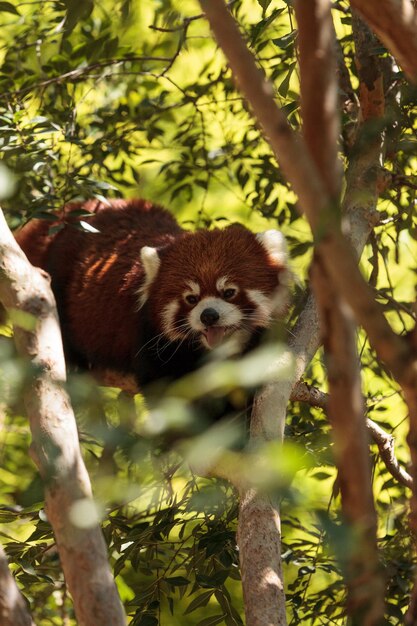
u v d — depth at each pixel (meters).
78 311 10.45
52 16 11.47
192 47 12.84
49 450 4.49
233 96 12.02
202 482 9.25
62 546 4.39
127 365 10.36
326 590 8.12
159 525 7.44
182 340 9.36
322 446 5.62
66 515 4.40
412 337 3.26
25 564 7.24
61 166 11.38
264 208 11.37
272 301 9.31
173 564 8.91
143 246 10.23
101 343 10.41
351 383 3.04
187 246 9.64
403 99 6.79
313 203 2.79
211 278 9.22
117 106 12.06
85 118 11.98
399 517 8.61
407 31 3.44
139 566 8.24
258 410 5.94
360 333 9.53
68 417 4.62
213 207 14.56
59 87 10.93
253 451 5.52
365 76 7.68
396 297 12.40
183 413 3.40
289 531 9.77
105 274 10.25
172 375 9.55
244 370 3.34
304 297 9.20
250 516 5.60
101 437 3.70
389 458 8.27
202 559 7.59
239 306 9.17
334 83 2.97
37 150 9.14
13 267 5.03
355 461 3.09
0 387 4.27
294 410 9.86
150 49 12.63
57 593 9.53
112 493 3.67
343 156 9.02
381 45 7.53
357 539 3.26
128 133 11.50
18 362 4.07
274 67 9.87
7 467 9.98
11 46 11.26
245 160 12.28
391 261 12.62
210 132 13.03
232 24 2.93
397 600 8.22
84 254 10.54
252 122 11.55
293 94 8.30
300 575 8.00
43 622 9.48
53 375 4.78
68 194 9.59
